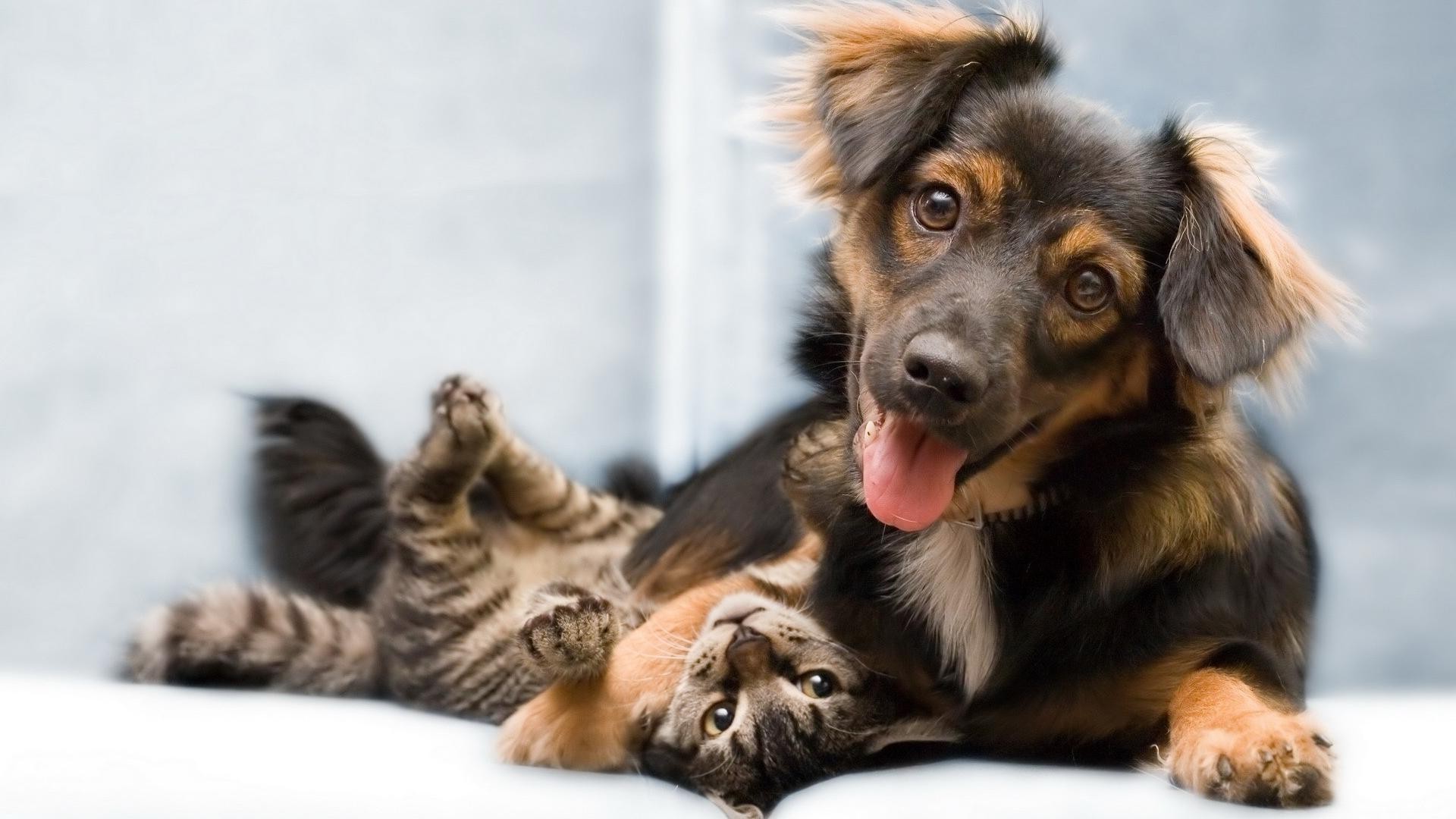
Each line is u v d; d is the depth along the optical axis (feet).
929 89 3.45
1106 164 3.37
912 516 3.33
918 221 3.41
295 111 4.75
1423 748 3.60
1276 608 3.55
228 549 4.29
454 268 4.78
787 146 3.71
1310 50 4.62
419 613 3.78
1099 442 3.43
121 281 4.62
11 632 4.11
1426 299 4.57
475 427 3.77
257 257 4.70
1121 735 3.46
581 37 4.89
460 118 4.82
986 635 3.48
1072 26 4.62
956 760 3.51
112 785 3.31
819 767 3.45
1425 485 4.52
